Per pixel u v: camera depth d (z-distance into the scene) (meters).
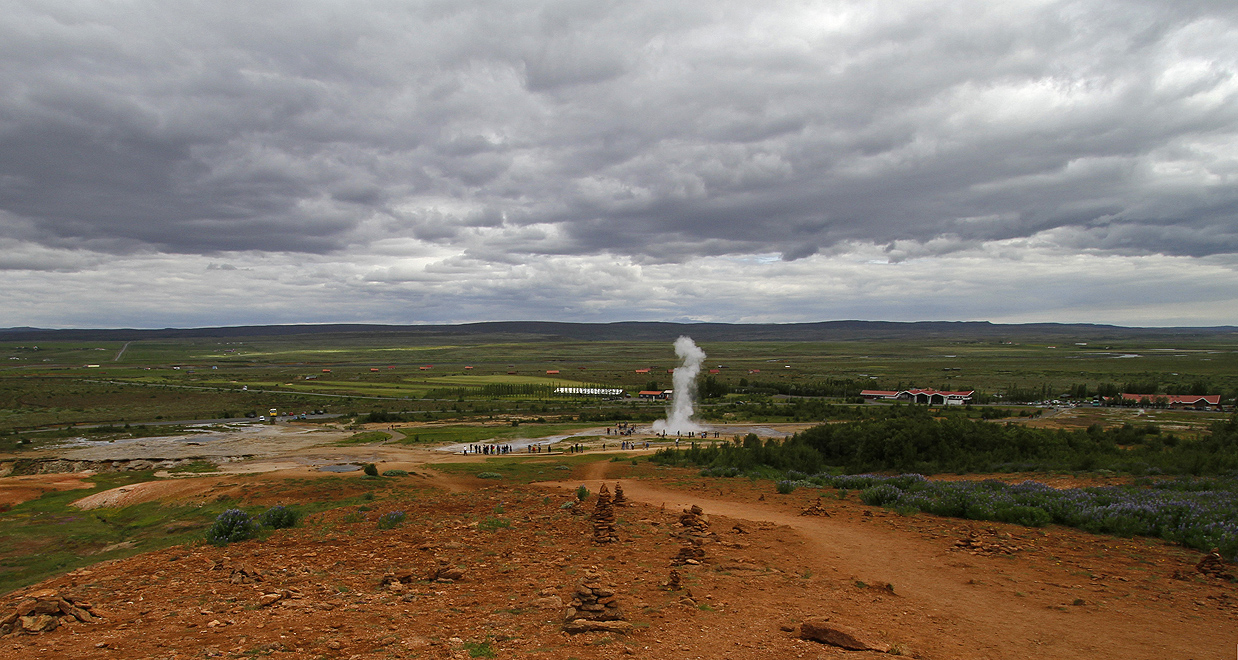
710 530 20.53
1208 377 192.62
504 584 13.61
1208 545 17.89
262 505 41.50
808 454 50.88
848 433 52.84
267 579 14.76
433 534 20.16
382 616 11.17
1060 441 49.34
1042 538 19.89
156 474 67.31
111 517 41.94
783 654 9.32
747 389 173.75
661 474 48.28
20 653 9.36
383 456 79.88
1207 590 14.06
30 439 100.25
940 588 14.27
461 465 61.28
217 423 122.00
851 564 16.44
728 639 9.97
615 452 75.25
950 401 148.38
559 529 20.53
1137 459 42.28
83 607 11.77
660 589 13.09
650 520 22.55
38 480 60.28
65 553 32.00
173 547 22.00
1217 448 48.72
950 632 11.03
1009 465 43.19
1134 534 20.34
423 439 96.25
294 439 98.94
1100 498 24.52
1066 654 10.16
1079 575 15.48
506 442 92.50
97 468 75.69
